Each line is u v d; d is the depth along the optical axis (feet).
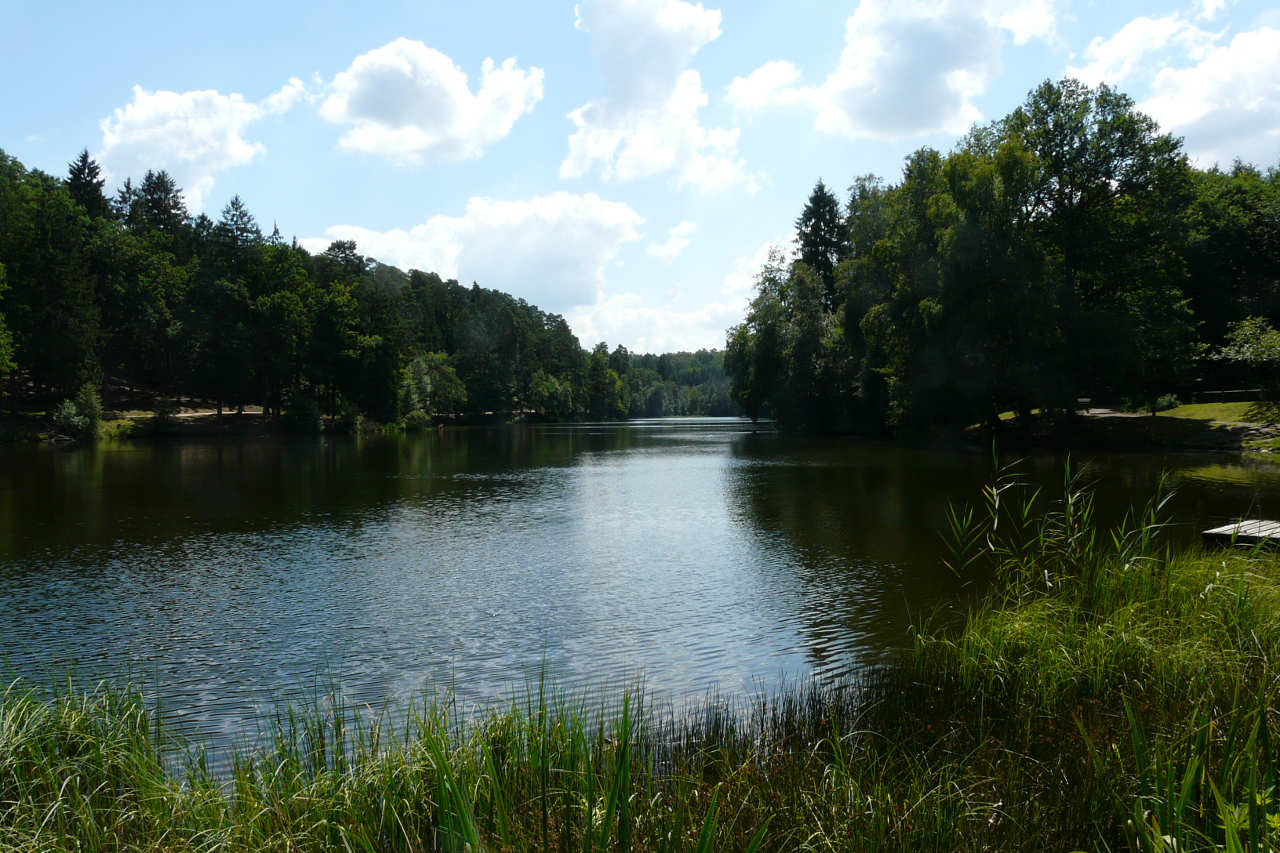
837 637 36.35
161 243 299.99
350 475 122.83
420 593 47.19
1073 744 19.02
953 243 140.87
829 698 26.32
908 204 168.76
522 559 57.52
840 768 17.70
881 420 201.16
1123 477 93.40
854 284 200.64
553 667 33.19
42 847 15.55
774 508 80.02
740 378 249.96
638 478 116.98
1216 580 28.45
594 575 51.88
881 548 57.41
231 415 255.29
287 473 124.77
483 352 459.73
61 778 18.85
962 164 144.15
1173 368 152.15
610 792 13.30
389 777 17.15
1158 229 150.20
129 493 96.53
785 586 46.88
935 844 14.73
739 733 22.68
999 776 17.87
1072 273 152.56
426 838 15.93
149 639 38.14
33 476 115.34
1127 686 22.24
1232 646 23.97
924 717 22.57
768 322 229.86
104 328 244.01
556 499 92.99
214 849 15.23
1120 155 150.20
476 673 32.63
